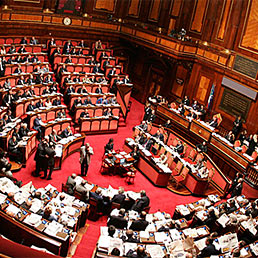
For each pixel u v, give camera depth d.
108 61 26.20
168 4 25.36
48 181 14.95
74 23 27.09
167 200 15.58
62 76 22.50
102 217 13.13
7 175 12.02
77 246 10.43
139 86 29.17
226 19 21.03
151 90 28.08
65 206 11.05
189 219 13.63
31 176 15.03
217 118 20.55
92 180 15.77
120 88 23.80
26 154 15.53
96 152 18.72
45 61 24.86
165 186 16.53
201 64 23.17
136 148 17.34
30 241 8.95
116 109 21.84
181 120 21.66
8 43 23.83
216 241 10.55
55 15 25.92
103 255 8.47
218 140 19.19
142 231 10.31
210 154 19.81
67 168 16.39
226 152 18.70
